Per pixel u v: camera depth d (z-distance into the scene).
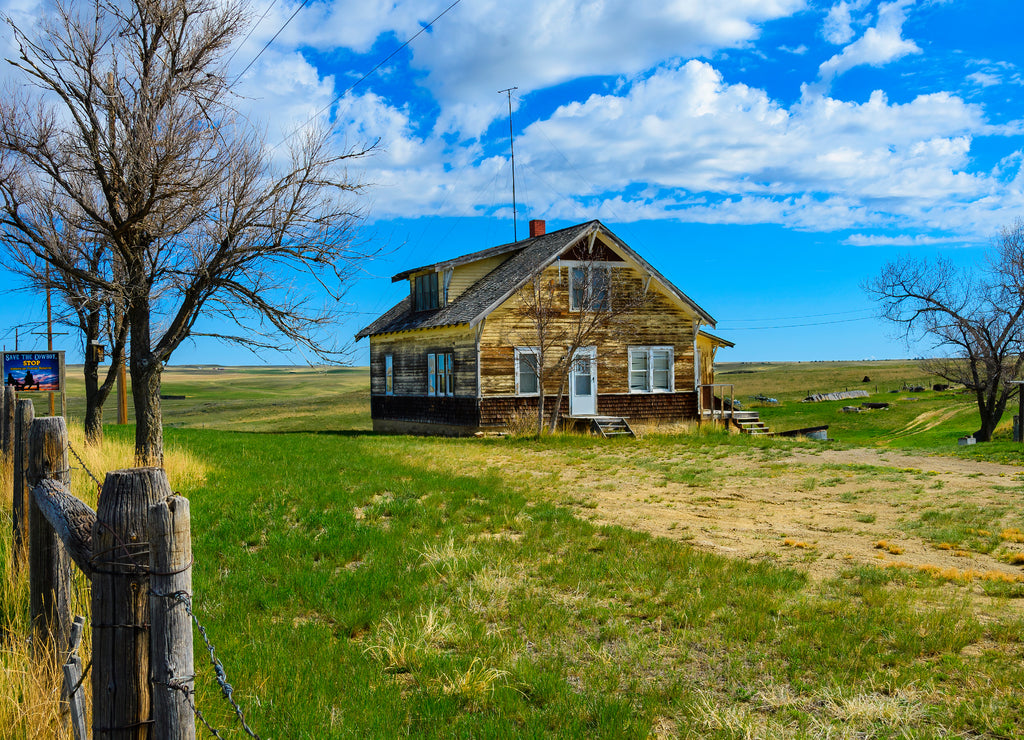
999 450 20.92
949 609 7.11
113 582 2.98
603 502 13.54
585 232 28.33
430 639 6.34
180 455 15.66
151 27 13.56
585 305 27.02
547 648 6.24
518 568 8.48
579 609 7.21
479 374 27.69
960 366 35.69
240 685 5.17
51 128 12.52
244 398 103.38
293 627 6.50
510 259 32.22
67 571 4.64
